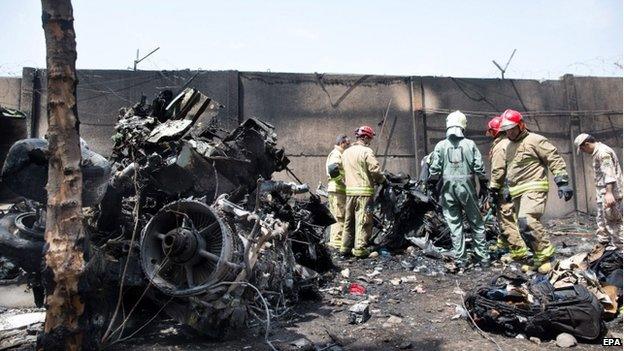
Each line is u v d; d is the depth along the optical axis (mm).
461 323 3902
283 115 10750
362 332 3754
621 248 4742
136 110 4836
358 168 6727
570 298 3465
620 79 12047
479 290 3859
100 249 3473
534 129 11688
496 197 6164
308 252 5516
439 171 6328
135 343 3412
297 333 3732
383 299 4809
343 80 11062
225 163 4496
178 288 3422
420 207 7281
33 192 3314
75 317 2807
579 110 11844
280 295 4238
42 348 2756
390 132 11156
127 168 3904
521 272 5668
